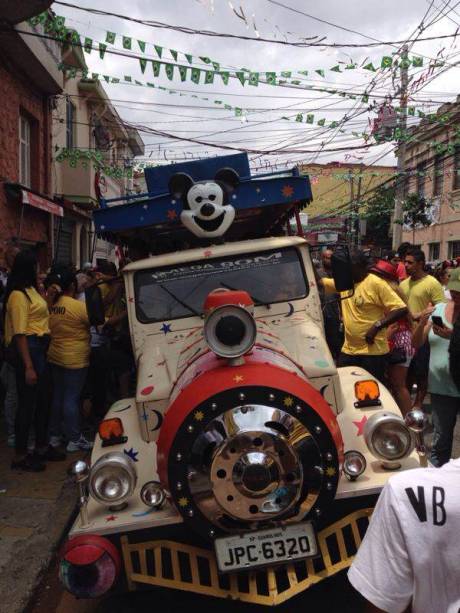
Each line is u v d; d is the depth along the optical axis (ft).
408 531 4.38
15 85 36.60
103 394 22.67
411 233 82.84
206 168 19.58
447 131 48.21
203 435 8.56
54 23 23.15
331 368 11.41
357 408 11.59
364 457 10.02
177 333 13.91
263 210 19.43
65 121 50.80
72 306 18.72
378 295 17.88
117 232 18.74
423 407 23.38
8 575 11.98
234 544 8.81
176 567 9.39
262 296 14.24
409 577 4.46
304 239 14.93
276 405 8.65
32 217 40.57
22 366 17.10
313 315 14.10
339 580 11.27
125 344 19.39
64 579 9.04
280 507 8.66
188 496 8.70
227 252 14.58
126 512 9.72
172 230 19.60
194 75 24.18
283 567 9.20
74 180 50.98
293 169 19.03
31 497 15.83
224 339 8.97
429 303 21.80
